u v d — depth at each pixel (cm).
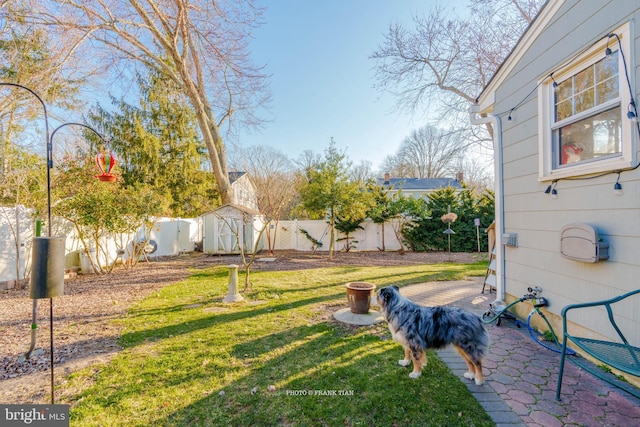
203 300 571
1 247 677
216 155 1275
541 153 365
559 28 338
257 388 266
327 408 235
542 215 371
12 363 327
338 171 1170
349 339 370
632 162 251
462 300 542
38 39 882
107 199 805
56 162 891
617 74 274
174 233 1353
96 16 922
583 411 225
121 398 255
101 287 695
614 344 245
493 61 1085
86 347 365
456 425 211
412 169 2762
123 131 1600
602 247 276
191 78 1180
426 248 1407
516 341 360
